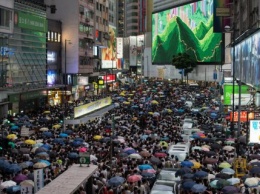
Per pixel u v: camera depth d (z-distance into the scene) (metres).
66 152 36.19
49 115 61.31
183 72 150.00
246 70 80.56
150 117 59.09
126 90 117.56
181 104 77.31
